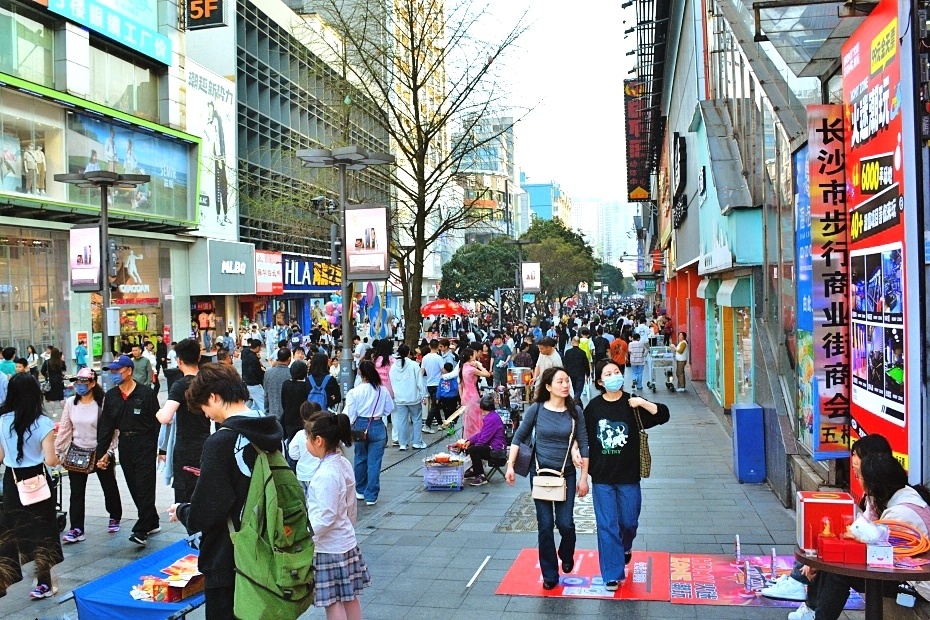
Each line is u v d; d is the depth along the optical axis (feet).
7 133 83.20
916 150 18.30
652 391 73.67
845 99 23.72
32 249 89.86
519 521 29.91
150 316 112.78
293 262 155.12
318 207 60.90
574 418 22.20
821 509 17.08
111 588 17.67
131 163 104.47
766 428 34.83
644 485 34.86
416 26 57.98
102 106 96.43
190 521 14.53
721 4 48.19
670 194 106.93
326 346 86.74
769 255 38.24
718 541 25.98
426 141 58.39
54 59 91.56
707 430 50.29
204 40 135.13
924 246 18.37
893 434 19.84
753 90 40.47
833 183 24.38
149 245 113.19
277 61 151.12
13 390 22.67
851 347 23.97
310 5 67.62
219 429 14.93
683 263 85.56
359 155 43.14
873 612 14.19
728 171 43.78
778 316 35.58
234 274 130.62
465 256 182.39
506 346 66.39
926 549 14.06
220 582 14.75
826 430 24.63
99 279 51.65
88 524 31.04
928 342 18.34
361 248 43.52
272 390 39.29
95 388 28.68
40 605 22.13
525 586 22.30
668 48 102.06
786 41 30.01
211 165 125.70
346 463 17.26
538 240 239.91
